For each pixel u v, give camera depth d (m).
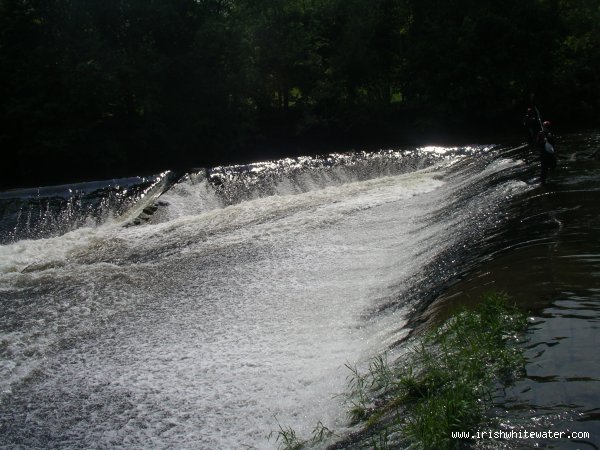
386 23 32.66
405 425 5.55
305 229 14.26
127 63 27.69
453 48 30.41
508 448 4.73
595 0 31.17
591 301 6.96
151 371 8.32
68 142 25.91
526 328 6.53
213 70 28.92
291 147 29.41
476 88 29.52
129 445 6.68
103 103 27.06
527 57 30.03
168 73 28.48
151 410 7.30
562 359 5.79
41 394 8.05
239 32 29.28
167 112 29.09
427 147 24.58
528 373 5.67
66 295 11.66
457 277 9.18
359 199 16.72
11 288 12.27
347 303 9.82
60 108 26.09
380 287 10.27
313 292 10.54
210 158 28.56
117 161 27.28
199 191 19.95
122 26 29.22
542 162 13.73
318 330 8.98
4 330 10.25
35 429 7.25
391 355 7.24
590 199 11.85
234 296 10.78
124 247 14.56
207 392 7.52
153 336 9.52
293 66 31.16
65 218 18.34
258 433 6.50
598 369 5.53
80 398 7.82
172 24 28.88
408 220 14.34
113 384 8.08
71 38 26.78
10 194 19.64
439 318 7.72
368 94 33.38
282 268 11.94
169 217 18.33
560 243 9.30
